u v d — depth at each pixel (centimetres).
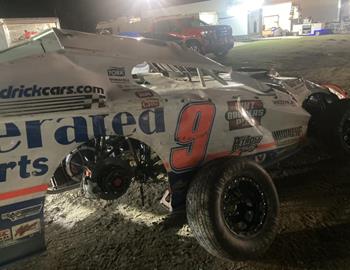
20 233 220
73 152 272
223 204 246
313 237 271
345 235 270
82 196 374
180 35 1384
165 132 262
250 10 2580
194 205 245
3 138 206
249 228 254
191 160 278
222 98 295
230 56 1402
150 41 294
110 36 277
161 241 288
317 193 332
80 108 232
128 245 287
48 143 220
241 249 241
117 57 263
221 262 256
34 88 223
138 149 294
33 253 228
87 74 245
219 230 237
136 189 377
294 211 306
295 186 349
